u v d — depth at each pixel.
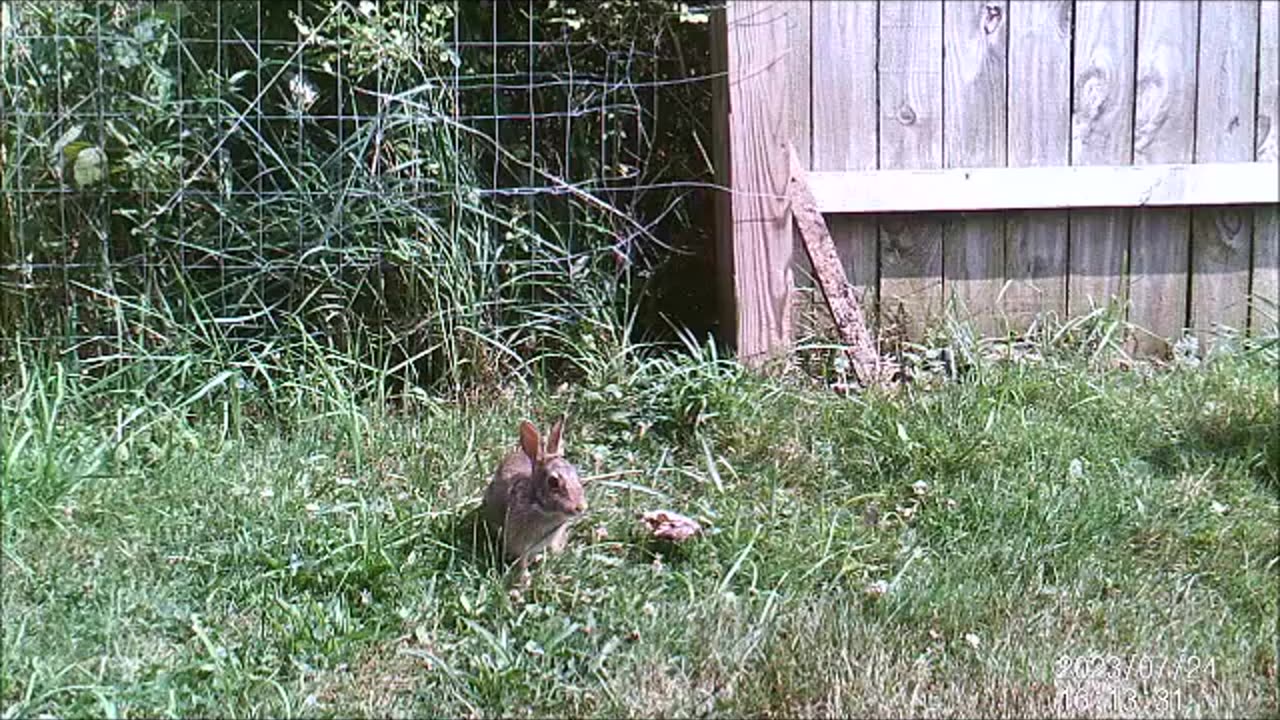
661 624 3.91
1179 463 4.94
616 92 5.89
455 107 5.67
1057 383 5.45
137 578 4.05
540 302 5.79
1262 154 6.09
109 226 5.64
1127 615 4.04
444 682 3.70
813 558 4.29
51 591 3.94
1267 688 3.75
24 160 5.55
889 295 5.99
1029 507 4.55
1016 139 5.95
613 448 5.13
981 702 3.65
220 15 5.74
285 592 4.05
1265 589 4.19
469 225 5.71
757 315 5.68
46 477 4.37
